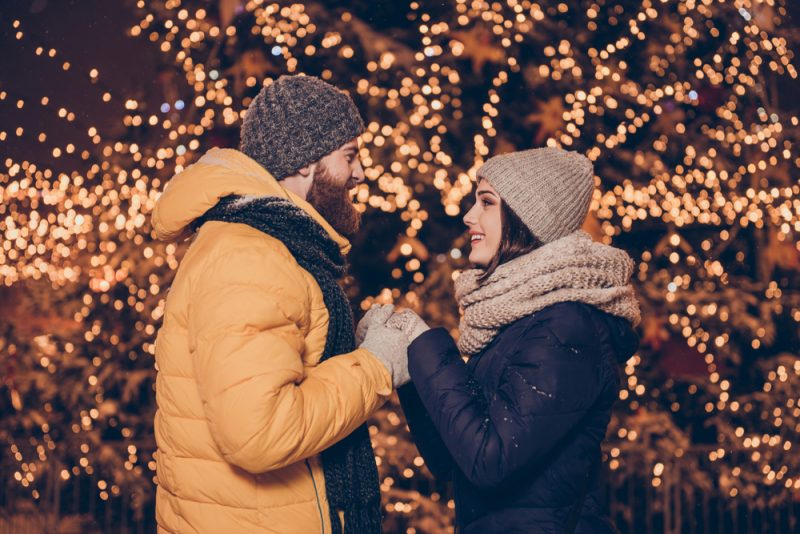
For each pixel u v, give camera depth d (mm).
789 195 5020
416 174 4895
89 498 5414
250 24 5113
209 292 1911
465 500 2211
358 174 2328
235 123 5211
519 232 2217
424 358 2137
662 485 5145
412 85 4539
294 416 1859
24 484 5203
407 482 5328
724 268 5738
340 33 4992
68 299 5371
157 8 5273
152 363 5434
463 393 2076
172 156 5227
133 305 5285
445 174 4520
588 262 2164
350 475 2139
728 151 5445
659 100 5289
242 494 1989
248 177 2129
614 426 5102
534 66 5105
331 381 1999
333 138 2217
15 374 5332
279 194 2150
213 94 4746
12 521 5188
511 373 2049
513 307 2115
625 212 5105
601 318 2150
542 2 5203
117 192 5344
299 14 4836
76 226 5199
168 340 2033
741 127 5125
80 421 5293
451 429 2043
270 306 1894
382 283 5543
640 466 5086
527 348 2053
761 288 5520
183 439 2014
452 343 2180
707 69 4883
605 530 2146
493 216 2262
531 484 2088
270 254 1962
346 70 5102
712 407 5379
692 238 5617
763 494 5199
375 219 5301
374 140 4699
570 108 5105
